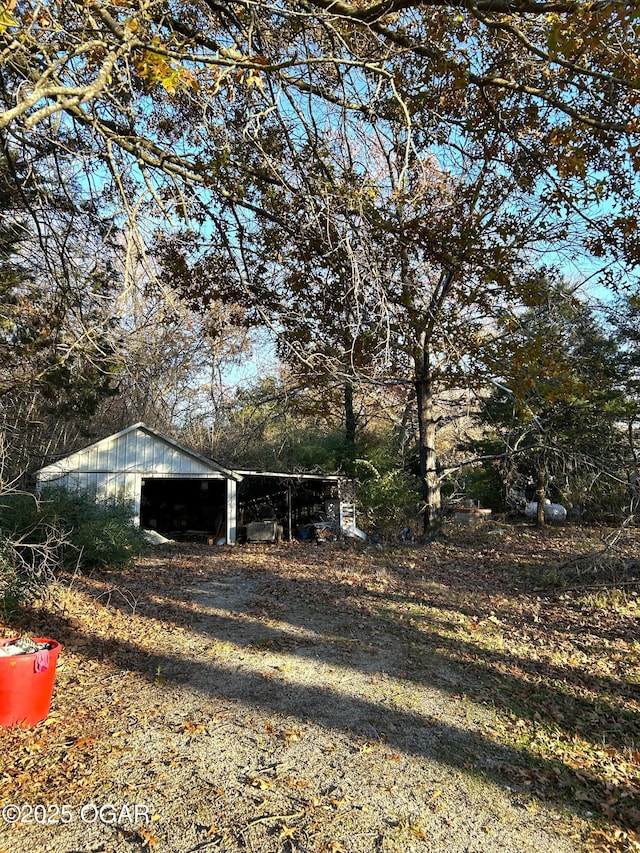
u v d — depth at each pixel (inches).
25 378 395.5
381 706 261.7
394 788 195.2
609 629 388.8
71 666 293.4
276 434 1180.5
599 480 799.7
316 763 209.3
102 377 572.7
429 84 271.0
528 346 343.6
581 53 203.8
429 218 292.4
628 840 173.0
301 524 935.0
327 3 225.3
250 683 282.5
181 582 509.7
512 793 196.4
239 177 268.1
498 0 199.6
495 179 343.0
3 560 354.9
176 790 187.8
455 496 1151.0
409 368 502.3
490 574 581.9
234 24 267.3
